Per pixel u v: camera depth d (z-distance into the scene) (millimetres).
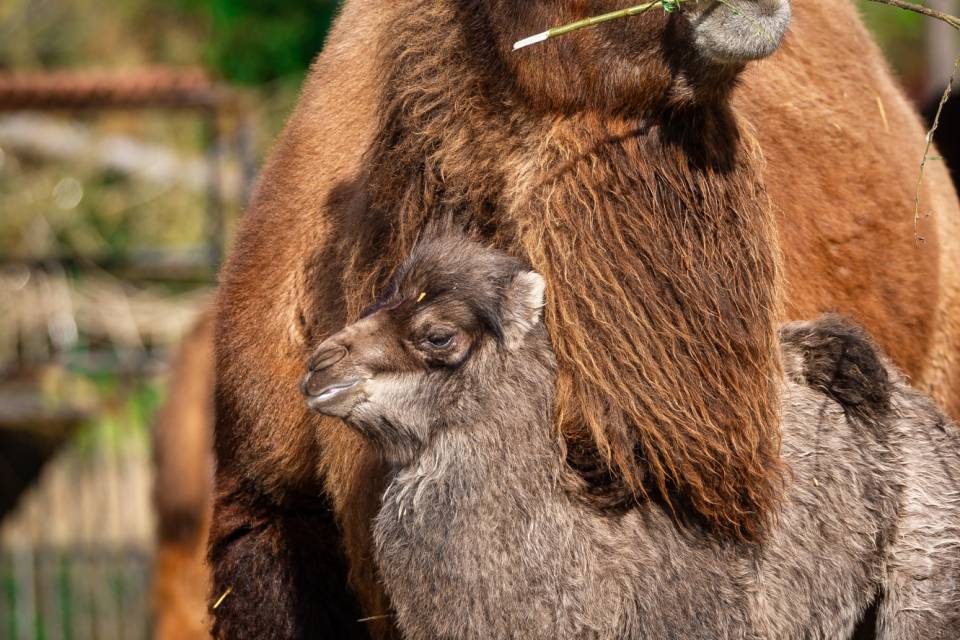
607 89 9195
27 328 41531
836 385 10305
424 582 9133
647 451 9102
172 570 24000
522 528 9000
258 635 11562
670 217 9281
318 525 11570
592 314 9133
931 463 10531
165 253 43531
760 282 9531
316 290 10734
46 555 37062
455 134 9680
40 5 55469
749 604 9305
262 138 46969
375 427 9297
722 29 8789
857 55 13320
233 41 49469
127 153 51438
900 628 10297
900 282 12562
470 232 9688
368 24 11695
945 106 20156
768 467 9367
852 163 12375
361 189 10336
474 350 9219
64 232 50000
